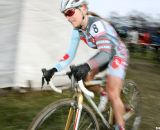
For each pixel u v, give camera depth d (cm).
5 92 487
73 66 260
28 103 457
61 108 276
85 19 279
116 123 305
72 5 269
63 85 555
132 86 364
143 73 836
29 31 509
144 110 504
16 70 500
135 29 1289
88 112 296
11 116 401
